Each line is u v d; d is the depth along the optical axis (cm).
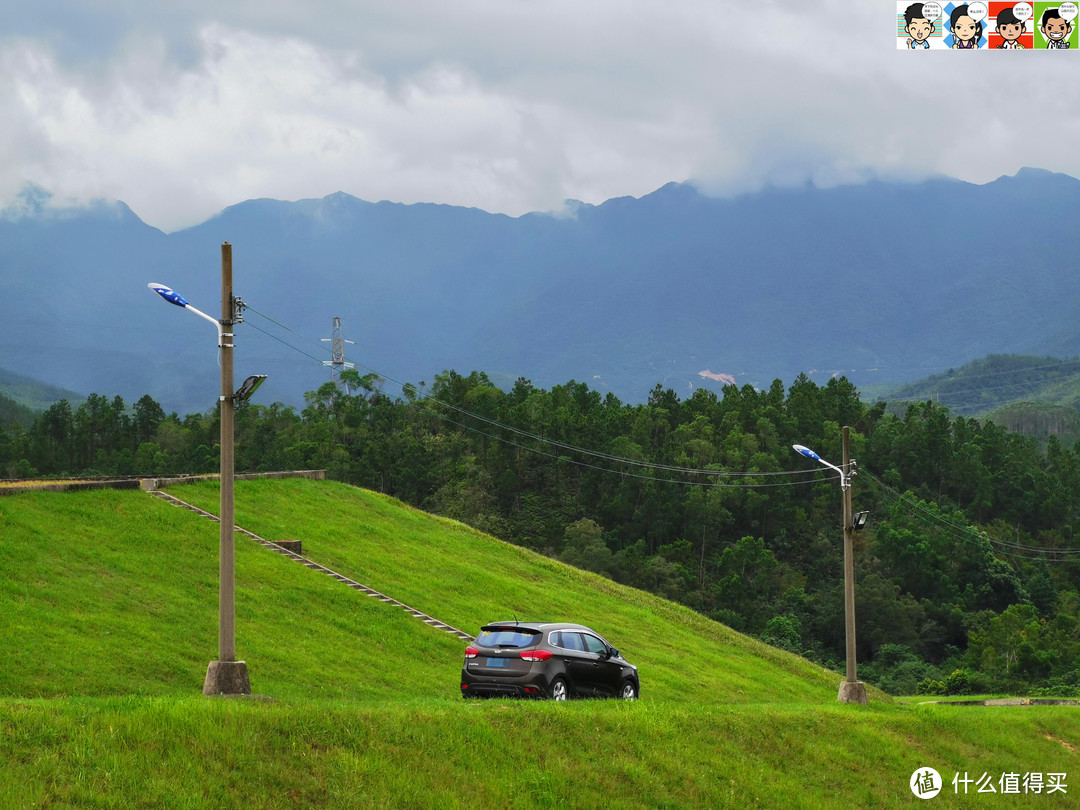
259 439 14312
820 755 2636
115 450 15075
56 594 3133
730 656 5562
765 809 2278
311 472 6159
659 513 13425
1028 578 14150
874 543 13862
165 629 3142
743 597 12144
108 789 1556
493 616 4656
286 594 3906
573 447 14275
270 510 5159
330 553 4794
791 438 15762
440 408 16075
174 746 1698
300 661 3238
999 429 19050
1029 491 16600
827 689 5497
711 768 2325
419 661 3666
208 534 4222
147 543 3916
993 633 10638
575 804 2002
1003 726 3381
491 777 1950
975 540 13700
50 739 1625
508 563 6012
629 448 14088
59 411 15475
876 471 16275
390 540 5469
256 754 1750
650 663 4731
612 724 2305
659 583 12131
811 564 13700
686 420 16400
